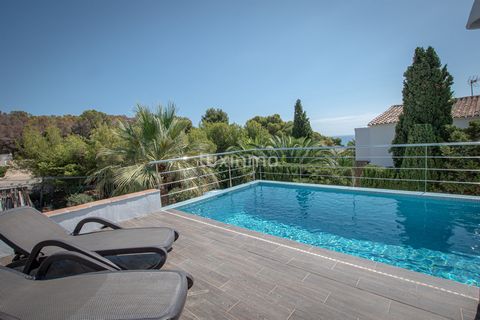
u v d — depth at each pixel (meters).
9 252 2.90
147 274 1.53
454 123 10.34
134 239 2.26
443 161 6.89
